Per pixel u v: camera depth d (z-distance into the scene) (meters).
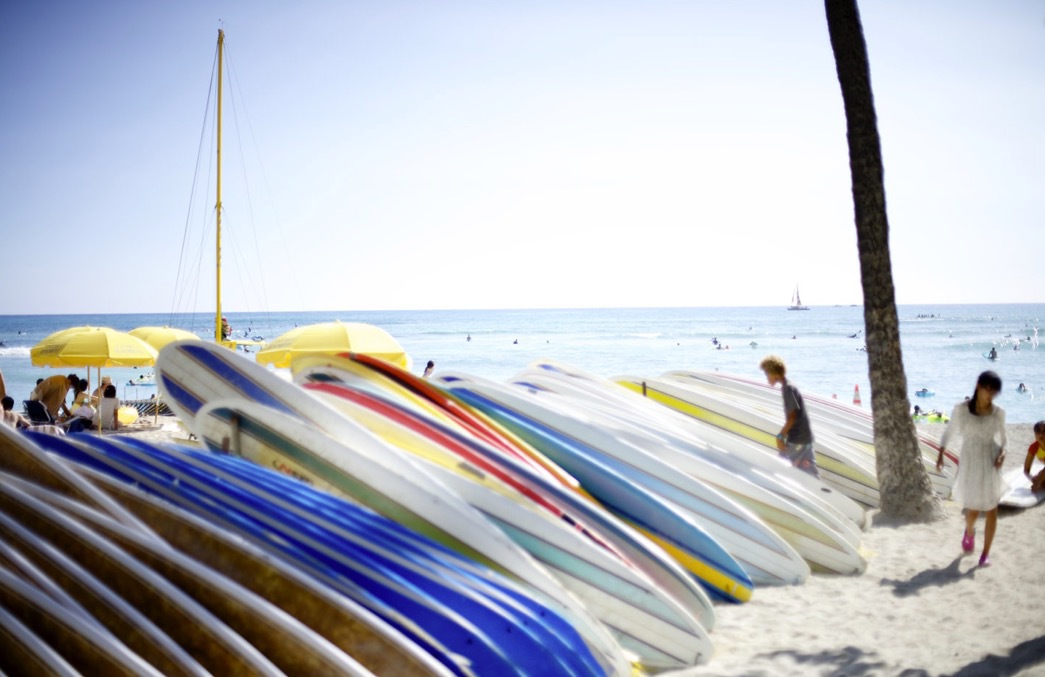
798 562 7.00
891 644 5.57
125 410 17.36
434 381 7.90
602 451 7.13
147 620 3.60
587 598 5.50
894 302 9.19
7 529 3.91
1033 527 8.45
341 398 6.11
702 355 57.84
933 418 22.97
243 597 3.81
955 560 7.42
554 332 94.81
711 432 8.61
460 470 5.75
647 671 5.45
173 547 4.24
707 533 6.58
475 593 4.48
